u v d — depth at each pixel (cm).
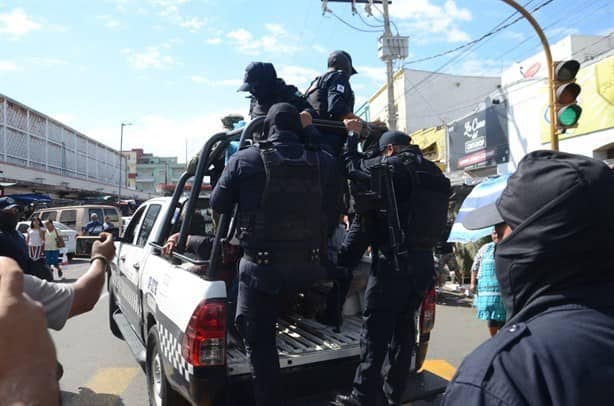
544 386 97
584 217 104
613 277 108
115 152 5056
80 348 631
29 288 166
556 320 105
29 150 2994
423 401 369
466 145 1647
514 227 115
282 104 295
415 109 2431
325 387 319
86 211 1947
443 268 978
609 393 94
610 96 1017
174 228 465
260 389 267
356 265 348
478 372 104
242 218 274
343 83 361
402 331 326
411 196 310
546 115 1230
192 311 283
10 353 96
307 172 281
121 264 555
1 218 491
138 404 451
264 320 274
